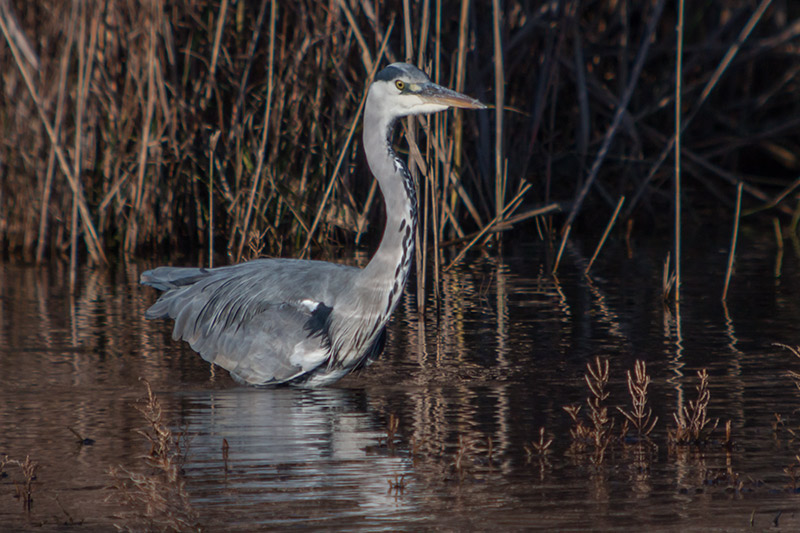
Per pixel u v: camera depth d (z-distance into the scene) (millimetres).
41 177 17219
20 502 6648
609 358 10375
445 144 14703
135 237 17156
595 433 7570
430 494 6711
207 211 17859
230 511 6414
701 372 9734
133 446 7770
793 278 14820
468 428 8164
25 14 16969
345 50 16156
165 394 9328
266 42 17250
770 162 24453
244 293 9820
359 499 6617
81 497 6715
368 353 9867
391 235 9578
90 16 16453
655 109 20578
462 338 11430
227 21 17047
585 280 14898
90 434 8062
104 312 12875
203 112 17078
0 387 9438
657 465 7297
